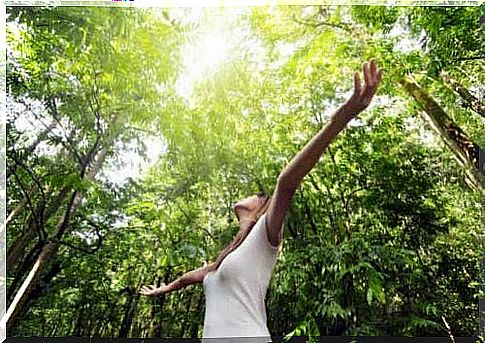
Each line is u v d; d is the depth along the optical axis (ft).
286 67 16.37
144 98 15.53
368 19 13.50
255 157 17.56
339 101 17.15
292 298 15.98
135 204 17.11
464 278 15.75
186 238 17.46
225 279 5.32
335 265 14.94
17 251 14.92
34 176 15.31
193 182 17.56
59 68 14.56
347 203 17.08
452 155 16.37
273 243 5.38
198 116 16.87
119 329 17.57
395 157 16.94
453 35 12.25
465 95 13.20
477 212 15.56
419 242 16.44
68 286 17.12
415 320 14.98
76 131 15.56
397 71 12.94
